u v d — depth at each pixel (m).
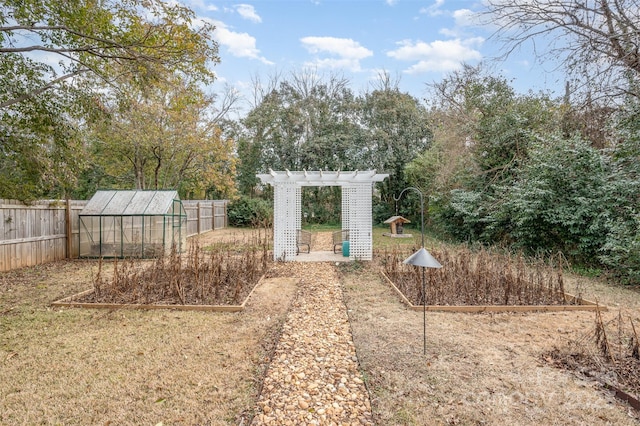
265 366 3.00
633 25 6.34
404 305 4.93
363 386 2.68
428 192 14.98
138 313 4.51
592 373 2.85
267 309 4.72
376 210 19.91
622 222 6.54
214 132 16.20
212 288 5.70
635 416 2.31
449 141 12.50
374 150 20.09
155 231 9.20
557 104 10.07
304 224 20.31
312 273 7.38
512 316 4.43
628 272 6.13
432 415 2.31
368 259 9.03
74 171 8.80
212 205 17.48
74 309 4.67
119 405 2.42
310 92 21.56
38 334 3.74
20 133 7.59
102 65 8.03
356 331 3.87
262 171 21.45
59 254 8.72
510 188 9.22
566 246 8.00
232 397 2.51
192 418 2.27
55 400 2.48
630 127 7.07
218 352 3.29
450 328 3.97
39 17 6.43
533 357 3.19
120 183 18.08
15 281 6.36
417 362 3.09
